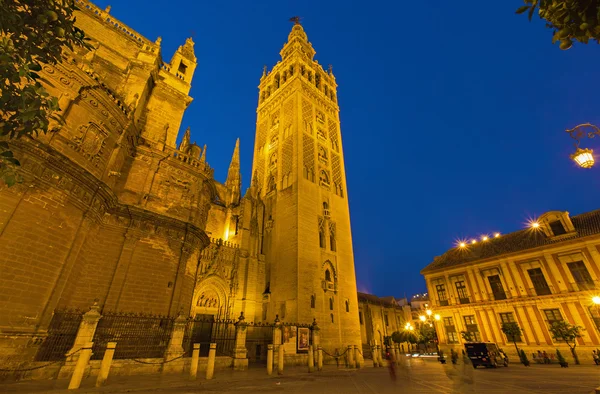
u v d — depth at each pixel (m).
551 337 31.08
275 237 34.94
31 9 5.29
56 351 14.12
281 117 44.25
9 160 4.93
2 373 11.51
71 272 15.77
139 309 18.56
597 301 26.45
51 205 14.52
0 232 12.53
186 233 22.62
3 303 12.23
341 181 43.81
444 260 45.06
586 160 8.50
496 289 37.03
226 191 40.25
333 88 53.84
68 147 15.75
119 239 19.25
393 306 65.06
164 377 14.27
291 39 54.44
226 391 11.73
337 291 33.72
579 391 11.54
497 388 12.77
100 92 18.05
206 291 27.27
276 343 22.45
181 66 33.47
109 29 27.28
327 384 14.20
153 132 26.94
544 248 33.66
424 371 22.28
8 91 4.82
